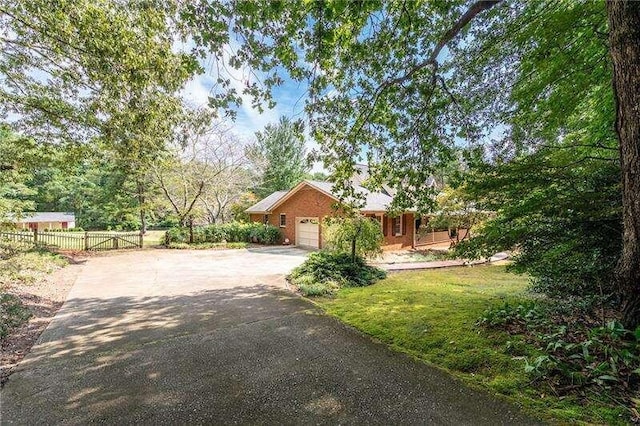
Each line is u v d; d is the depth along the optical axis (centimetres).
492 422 229
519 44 508
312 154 566
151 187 1941
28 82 706
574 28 458
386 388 284
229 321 490
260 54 384
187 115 655
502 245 447
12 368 337
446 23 443
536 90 539
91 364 344
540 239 438
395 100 511
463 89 544
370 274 831
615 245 386
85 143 855
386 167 576
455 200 1064
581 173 409
